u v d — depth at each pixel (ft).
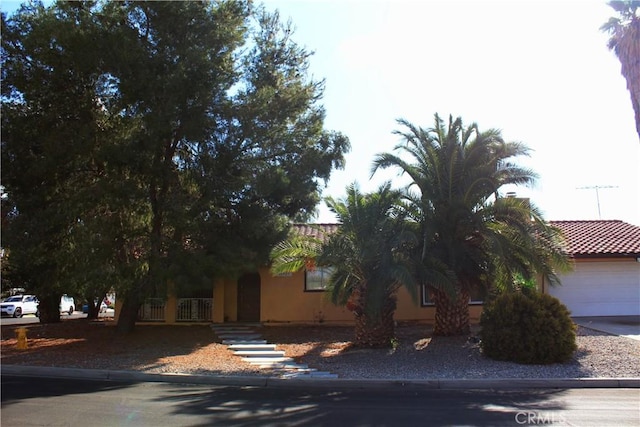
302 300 73.26
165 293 55.83
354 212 49.26
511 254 51.06
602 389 35.55
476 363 43.21
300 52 65.82
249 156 60.34
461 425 24.80
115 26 54.85
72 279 55.62
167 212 55.57
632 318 68.90
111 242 53.62
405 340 55.52
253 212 60.49
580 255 70.59
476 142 52.54
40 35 51.70
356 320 52.75
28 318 130.93
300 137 62.49
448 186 52.90
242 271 62.03
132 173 56.08
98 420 25.75
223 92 57.26
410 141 54.39
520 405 29.84
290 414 27.53
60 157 53.78
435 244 52.60
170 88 52.34
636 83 37.96
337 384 37.42
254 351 52.06
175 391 35.04
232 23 59.41
